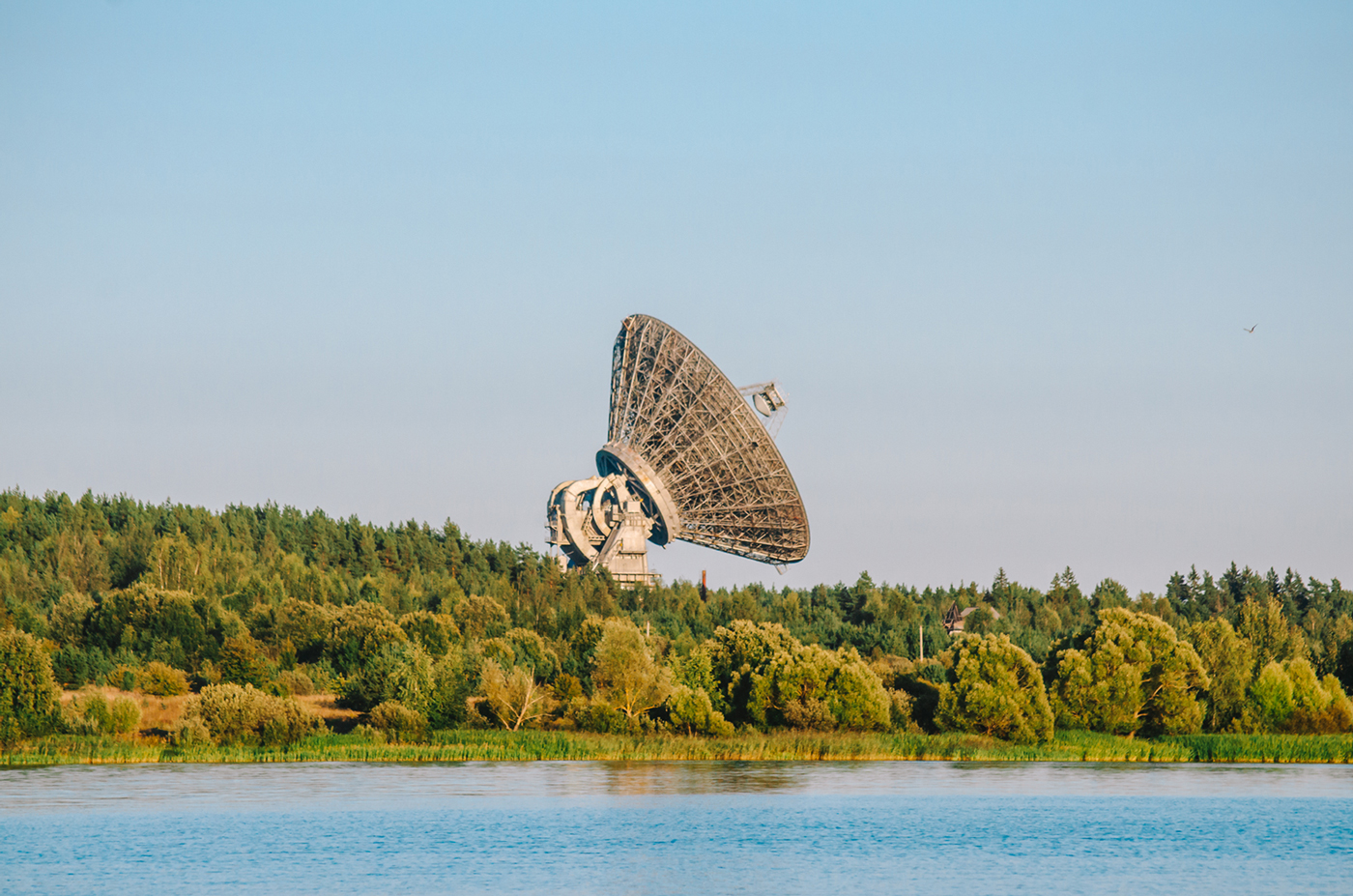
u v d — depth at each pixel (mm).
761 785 120750
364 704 156125
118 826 99188
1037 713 145875
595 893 81312
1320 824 102688
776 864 89438
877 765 137000
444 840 95500
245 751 136875
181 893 80750
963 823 103250
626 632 149000
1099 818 105500
